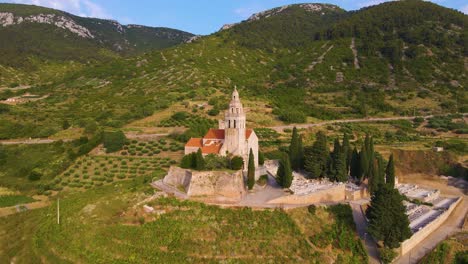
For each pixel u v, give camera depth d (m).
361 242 74.00
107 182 104.81
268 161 113.50
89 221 74.81
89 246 67.06
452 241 79.00
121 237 67.75
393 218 72.31
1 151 129.00
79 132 149.38
